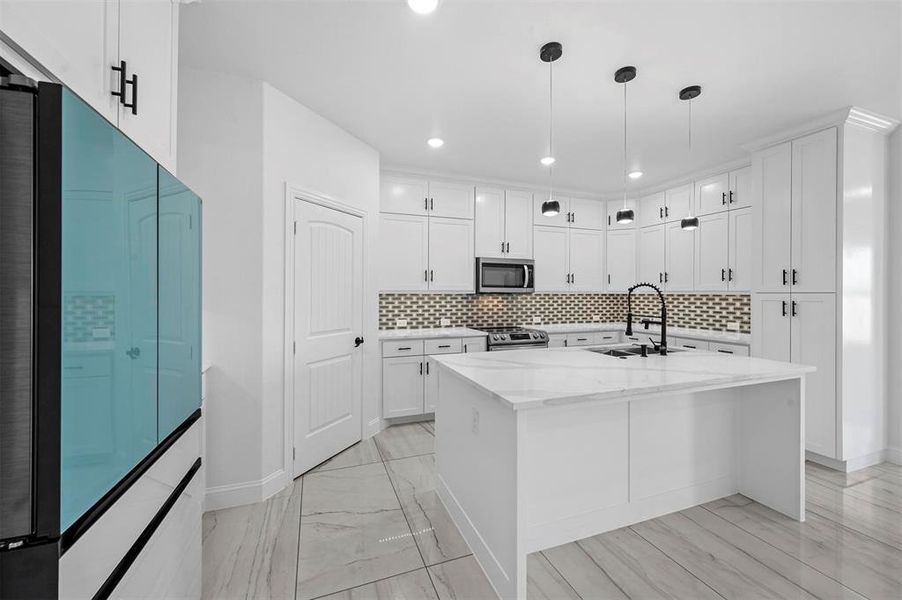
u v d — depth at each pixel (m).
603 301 5.42
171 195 1.21
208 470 2.27
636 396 1.69
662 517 2.21
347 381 3.19
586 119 2.87
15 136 0.72
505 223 4.48
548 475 1.96
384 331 4.11
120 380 0.92
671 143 3.32
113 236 0.89
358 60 2.16
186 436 1.36
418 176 4.09
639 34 1.93
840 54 2.08
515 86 2.42
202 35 1.96
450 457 2.25
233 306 2.32
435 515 2.24
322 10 1.78
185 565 1.37
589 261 4.92
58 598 0.76
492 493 1.74
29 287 0.73
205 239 2.26
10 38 0.76
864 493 2.48
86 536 0.83
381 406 3.69
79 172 0.80
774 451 2.27
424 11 1.42
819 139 2.86
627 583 1.71
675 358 2.36
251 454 2.36
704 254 4.08
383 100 2.61
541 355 2.47
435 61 2.17
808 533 2.05
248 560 1.84
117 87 1.12
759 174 3.25
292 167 2.59
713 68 2.22
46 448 0.75
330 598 1.62
